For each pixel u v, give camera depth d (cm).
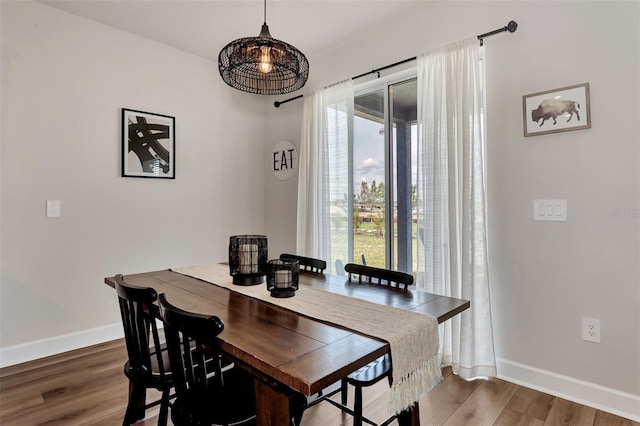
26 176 256
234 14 273
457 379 229
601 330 196
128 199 306
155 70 321
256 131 402
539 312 217
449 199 241
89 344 284
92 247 287
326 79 339
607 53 193
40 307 263
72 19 275
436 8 260
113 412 193
